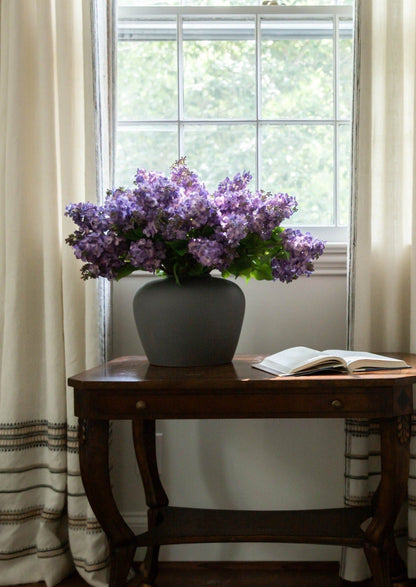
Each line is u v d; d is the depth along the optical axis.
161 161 2.50
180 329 1.77
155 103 2.50
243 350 2.34
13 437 2.12
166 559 2.32
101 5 2.17
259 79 2.49
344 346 2.33
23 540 2.14
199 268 1.79
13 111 2.12
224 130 2.50
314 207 2.50
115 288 2.33
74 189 2.15
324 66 2.51
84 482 1.65
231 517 1.96
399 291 2.16
